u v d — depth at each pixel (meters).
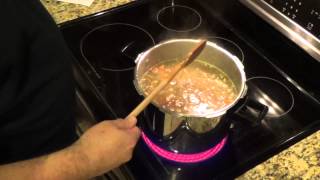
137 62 0.65
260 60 0.82
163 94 0.63
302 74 0.77
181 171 0.63
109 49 0.83
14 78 0.54
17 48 0.53
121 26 0.87
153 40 0.85
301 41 0.72
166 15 0.91
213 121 0.59
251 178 0.60
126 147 0.54
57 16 0.87
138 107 0.56
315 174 0.60
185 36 0.87
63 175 0.49
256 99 0.75
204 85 0.66
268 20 0.78
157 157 0.64
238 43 0.85
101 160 0.52
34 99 0.58
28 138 0.60
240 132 0.68
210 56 0.69
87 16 0.86
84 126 0.79
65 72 0.61
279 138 0.66
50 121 0.61
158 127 0.61
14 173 0.47
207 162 0.64
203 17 0.91
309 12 0.69
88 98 0.74
